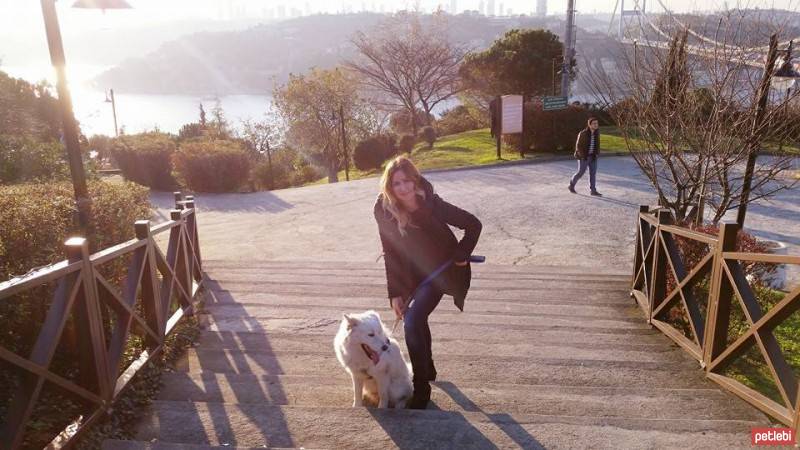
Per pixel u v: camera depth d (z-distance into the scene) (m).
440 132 35.00
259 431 3.12
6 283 2.42
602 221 11.16
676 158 8.37
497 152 19.83
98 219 5.41
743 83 7.16
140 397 3.60
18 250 4.20
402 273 3.73
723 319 4.05
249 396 3.83
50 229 4.61
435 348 5.11
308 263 8.73
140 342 4.45
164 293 4.86
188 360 4.68
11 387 3.31
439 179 16.39
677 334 5.01
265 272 8.02
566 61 24.78
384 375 3.52
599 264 8.63
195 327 5.38
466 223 3.63
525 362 4.70
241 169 17.64
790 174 13.31
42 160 10.83
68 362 3.73
